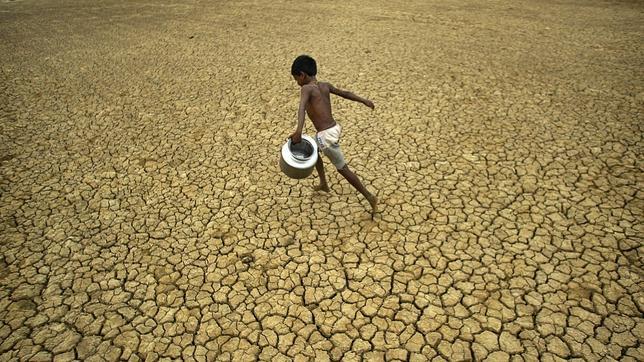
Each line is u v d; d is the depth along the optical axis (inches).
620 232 149.9
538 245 147.8
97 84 300.8
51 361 119.6
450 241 152.3
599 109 227.5
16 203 182.9
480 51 318.7
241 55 342.0
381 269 143.3
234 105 259.6
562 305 126.3
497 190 175.0
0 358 120.5
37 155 217.9
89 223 170.6
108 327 128.7
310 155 150.6
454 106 241.0
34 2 580.1
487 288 133.9
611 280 132.6
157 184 192.5
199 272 146.5
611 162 185.9
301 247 154.2
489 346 117.4
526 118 224.4
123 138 230.4
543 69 281.4
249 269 146.6
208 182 192.1
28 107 270.1
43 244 160.6
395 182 183.5
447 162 194.1
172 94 279.4
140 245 158.9
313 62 146.3
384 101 251.1
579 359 112.1
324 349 120.1
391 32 373.7
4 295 139.6
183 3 532.1
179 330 127.3
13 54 370.9
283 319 129.0
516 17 399.2
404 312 128.6
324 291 137.1
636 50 301.9
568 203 165.2
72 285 143.2
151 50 366.3
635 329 118.0
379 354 117.8
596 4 430.3
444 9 436.1
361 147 208.8
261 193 182.9
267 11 471.8
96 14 499.8
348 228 161.2
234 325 128.1
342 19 423.2
